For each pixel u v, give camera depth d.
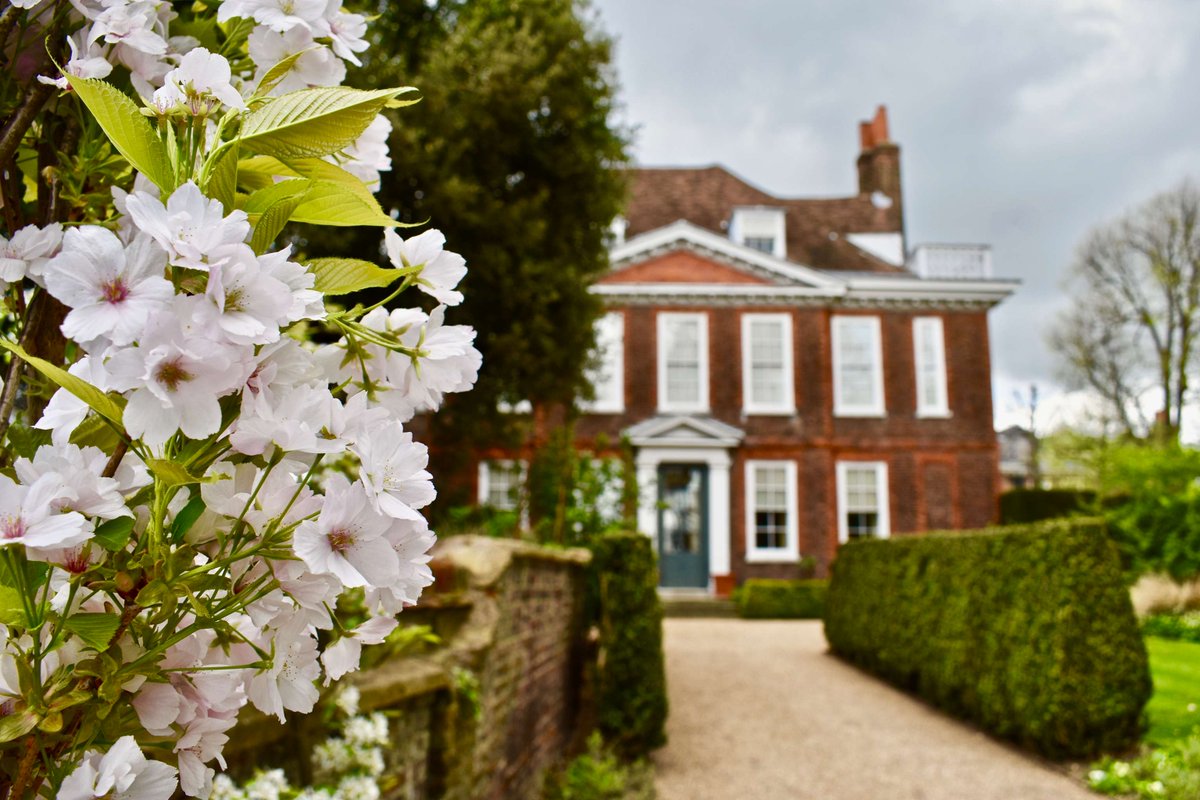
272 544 0.67
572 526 8.58
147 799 0.64
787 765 6.35
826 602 11.50
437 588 3.63
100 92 0.66
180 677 0.71
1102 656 5.85
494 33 8.31
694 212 20.77
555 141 8.80
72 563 0.66
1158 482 12.58
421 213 7.61
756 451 17.44
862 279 17.72
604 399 17.33
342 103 0.72
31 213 0.97
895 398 17.77
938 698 7.80
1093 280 25.11
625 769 5.73
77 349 0.86
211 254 0.61
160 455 0.64
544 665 5.44
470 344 0.84
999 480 17.53
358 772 2.38
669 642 11.98
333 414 0.71
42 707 0.62
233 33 0.89
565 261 9.05
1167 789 5.08
